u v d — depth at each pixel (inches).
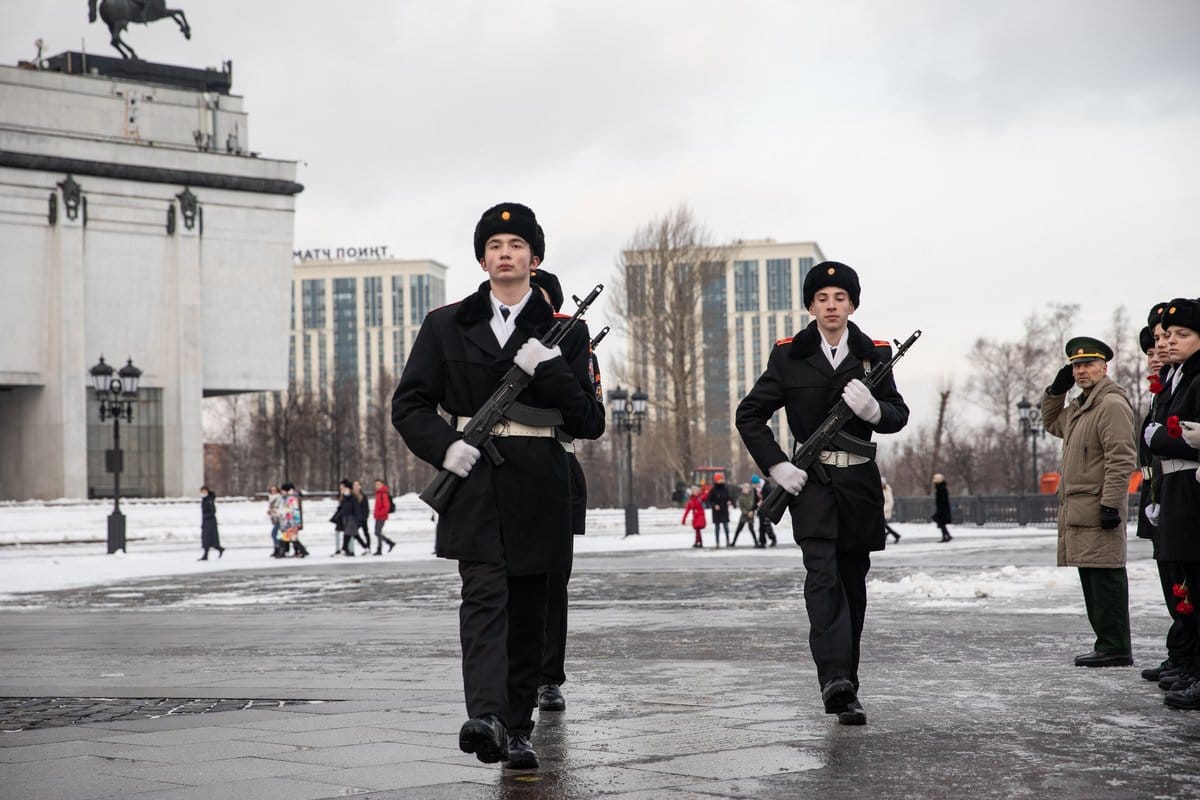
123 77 2701.8
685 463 2453.2
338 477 3710.6
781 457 254.4
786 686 302.4
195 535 1878.7
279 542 1282.0
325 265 7224.4
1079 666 330.0
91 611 671.1
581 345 219.0
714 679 316.8
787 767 203.3
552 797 184.1
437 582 832.3
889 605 535.8
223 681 344.2
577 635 441.7
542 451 210.4
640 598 629.6
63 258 2464.3
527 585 213.5
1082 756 210.4
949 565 830.5
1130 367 2625.5
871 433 257.6
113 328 2546.8
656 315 2475.4
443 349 213.9
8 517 1993.1
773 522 256.8
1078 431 335.3
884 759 209.0
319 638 471.5
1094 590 331.0
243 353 2704.2
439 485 205.5
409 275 7185.0
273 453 3973.9
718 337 2564.0
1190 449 271.1
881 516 255.4
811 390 255.8
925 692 286.2
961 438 2837.1
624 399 1582.2
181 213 2605.8
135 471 2564.0
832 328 258.7
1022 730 235.9
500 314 215.2
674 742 228.4
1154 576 642.2
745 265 6889.8
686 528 1903.3
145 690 323.3
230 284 2689.5
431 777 201.3
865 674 318.3
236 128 2765.7
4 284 2433.6
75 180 2492.6
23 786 200.8
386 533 1857.8
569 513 214.1
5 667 395.2
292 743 236.4
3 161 2415.1
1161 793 182.4
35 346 2461.9
